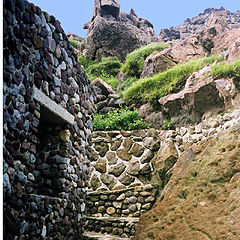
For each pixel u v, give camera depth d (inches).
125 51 587.8
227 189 219.0
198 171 247.3
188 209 222.8
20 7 149.5
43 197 160.9
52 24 183.2
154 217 235.8
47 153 193.0
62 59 192.2
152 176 285.4
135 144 302.8
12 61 139.4
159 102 336.5
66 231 187.3
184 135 297.1
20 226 139.5
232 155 235.6
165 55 418.9
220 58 353.4
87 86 239.3
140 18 840.3
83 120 225.1
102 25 604.1
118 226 251.3
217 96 302.0
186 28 996.6
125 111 344.8
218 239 190.2
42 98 164.6
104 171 299.9
